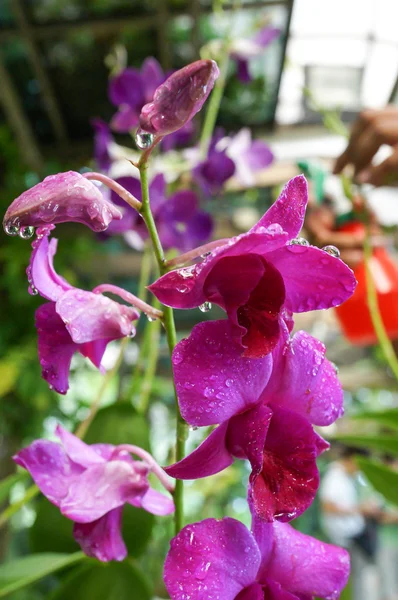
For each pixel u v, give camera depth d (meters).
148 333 0.42
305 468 0.17
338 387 0.19
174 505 0.20
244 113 0.99
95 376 1.12
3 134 1.03
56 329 0.20
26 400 0.96
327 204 0.54
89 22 0.84
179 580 0.17
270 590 0.19
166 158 0.50
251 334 0.16
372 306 0.42
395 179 0.45
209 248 0.19
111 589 0.30
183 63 0.95
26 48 0.87
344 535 0.90
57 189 0.17
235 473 0.71
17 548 1.06
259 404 0.17
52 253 0.19
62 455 0.21
